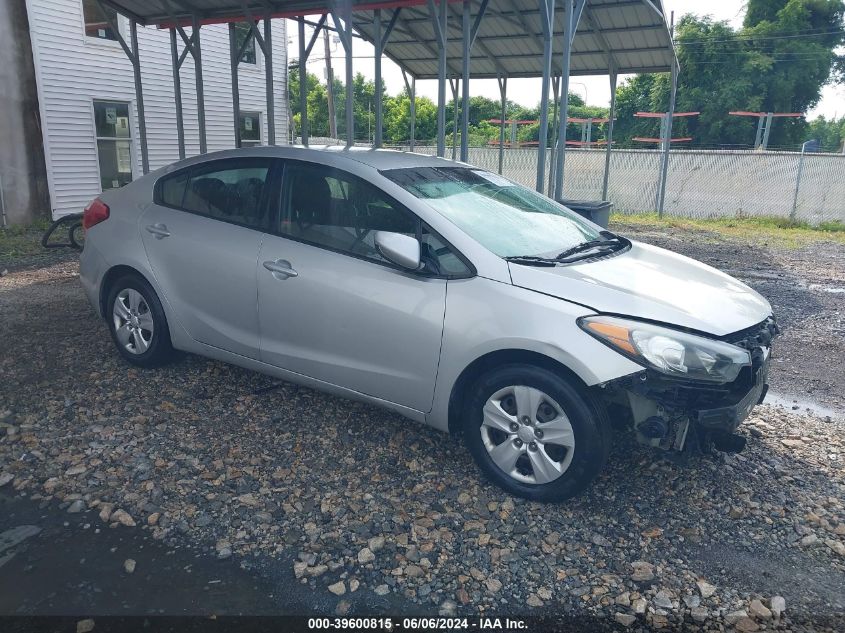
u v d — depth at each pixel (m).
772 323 3.94
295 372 4.27
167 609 2.74
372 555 3.10
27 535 3.19
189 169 4.83
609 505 3.55
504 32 13.57
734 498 3.67
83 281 5.31
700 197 20.16
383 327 3.82
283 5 11.21
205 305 4.59
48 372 5.08
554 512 3.47
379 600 2.83
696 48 44.62
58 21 13.92
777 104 43.88
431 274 3.71
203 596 2.82
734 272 10.61
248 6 11.55
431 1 9.17
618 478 3.82
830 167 18.34
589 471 3.37
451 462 3.94
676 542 3.28
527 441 3.51
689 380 3.23
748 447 4.27
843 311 8.03
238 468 3.81
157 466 3.80
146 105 16.22
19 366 5.20
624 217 19.20
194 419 4.38
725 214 19.77
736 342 3.47
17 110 13.22
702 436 3.35
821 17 43.94
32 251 10.63
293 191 4.29
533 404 3.46
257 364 4.45
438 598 2.85
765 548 3.26
